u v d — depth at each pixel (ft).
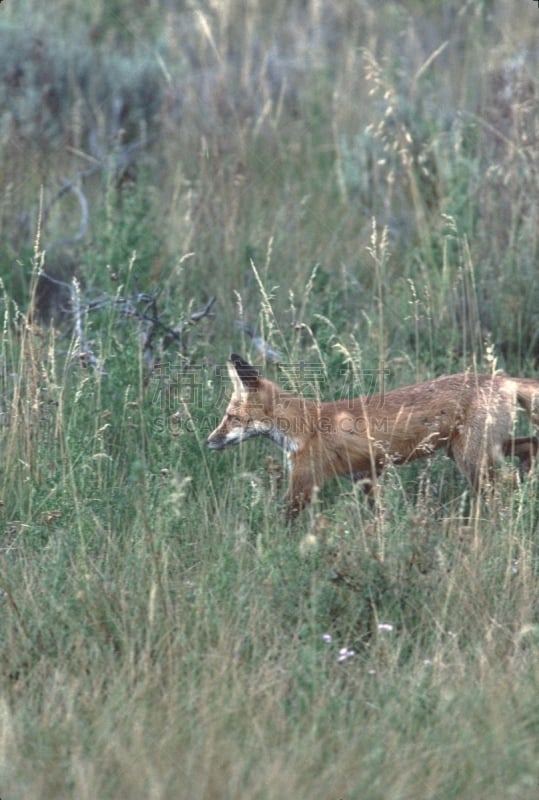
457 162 63.98
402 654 35.14
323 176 76.13
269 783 27.53
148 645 32.99
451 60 85.76
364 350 53.21
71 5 99.81
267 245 65.16
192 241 64.34
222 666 32.32
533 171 61.21
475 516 41.27
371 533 38.55
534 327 57.82
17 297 62.54
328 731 30.37
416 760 29.17
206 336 55.06
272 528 41.16
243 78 79.87
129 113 84.99
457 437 44.21
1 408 48.96
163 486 42.27
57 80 84.53
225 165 70.28
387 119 75.41
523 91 66.28
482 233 61.82
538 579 38.29
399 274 64.18
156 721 30.50
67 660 33.96
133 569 37.78
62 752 29.40
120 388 48.55
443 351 56.54
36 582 37.86
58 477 43.04
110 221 60.75
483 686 31.91
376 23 93.76
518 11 90.79
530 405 44.24
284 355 51.37
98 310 56.29
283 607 36.19
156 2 98.32
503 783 28.53
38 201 70.28
